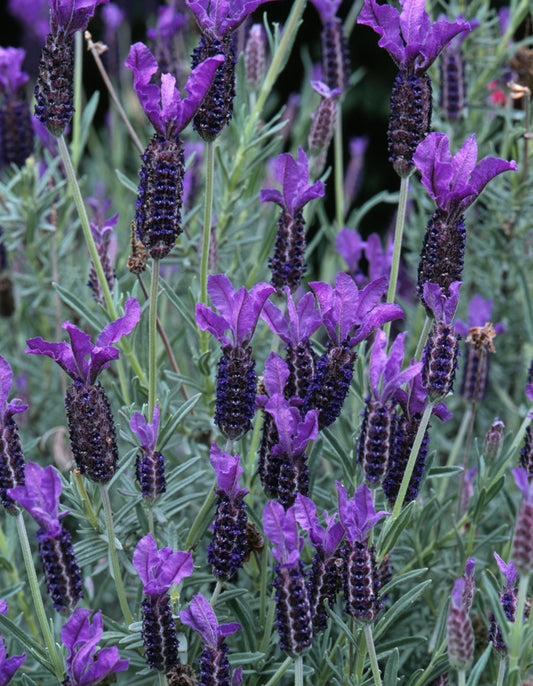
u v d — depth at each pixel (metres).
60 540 0.57
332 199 1.35
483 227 0.82
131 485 0.65
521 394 0.81
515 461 0.72
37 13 1.08
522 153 0.78
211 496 0.63
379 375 0.58
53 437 0.81
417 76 0.60
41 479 0.57
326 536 0.57
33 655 0.60
